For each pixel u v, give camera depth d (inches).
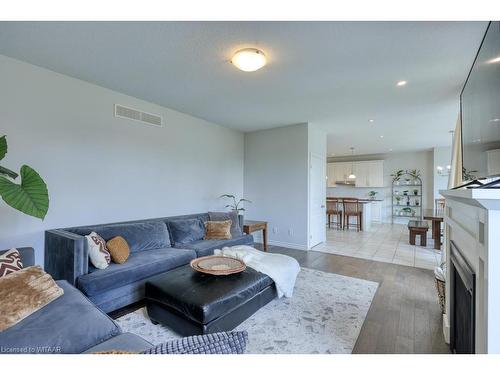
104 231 115.5
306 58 99.1
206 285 84.3
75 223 119.7
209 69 109.9
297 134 200.8
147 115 151.3
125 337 54.5
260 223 191.2
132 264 103.1
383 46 90.0
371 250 194.9
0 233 98.4
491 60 57.0
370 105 153.6
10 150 101.1
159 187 159.2
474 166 70.9
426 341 78.2
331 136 243.9
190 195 180.9
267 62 102.5
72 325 55.5
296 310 97.9
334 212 308.8
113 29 81.7
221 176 208.2
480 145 64.9
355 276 136.3
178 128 171.0
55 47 93.1
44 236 108.1
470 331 49.9
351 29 80.0
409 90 129.9
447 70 107.7
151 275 106.7
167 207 164.6
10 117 101.1
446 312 79.3
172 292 80.2
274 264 106.1
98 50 95.1
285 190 207.0
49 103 111.4
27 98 105.3
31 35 85.4
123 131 139.6
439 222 200.4
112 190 134.7
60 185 114.9
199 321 72.8
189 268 101.7
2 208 98.8
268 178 217.0
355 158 385.4
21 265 74.4
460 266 57.4
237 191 225.5
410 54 95.3
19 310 56.8
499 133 51.6
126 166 141.1
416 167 340.2
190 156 180.5
